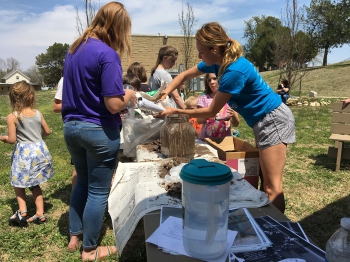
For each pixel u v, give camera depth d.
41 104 20.33
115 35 2.12
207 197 1.06
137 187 1.78
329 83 24.70
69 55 2.10
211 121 3.40
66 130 2.11
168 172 2.03
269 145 2.17
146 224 1.41
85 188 2.49
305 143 6.93
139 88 3.40
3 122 11.03
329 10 41.06
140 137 2.95
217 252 1.12
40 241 2.79
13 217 3.06
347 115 4.81
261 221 1.41
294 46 15.35
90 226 2.27
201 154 2.47
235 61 2.03
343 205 3.60
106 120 2.06
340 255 0.97
